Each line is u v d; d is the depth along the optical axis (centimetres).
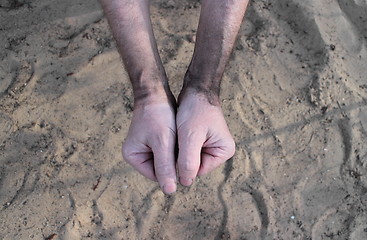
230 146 76
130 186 102
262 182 103
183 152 73
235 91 110
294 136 107
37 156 103
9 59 112
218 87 79
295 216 101
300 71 113
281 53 114
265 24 117
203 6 78
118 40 78
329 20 117
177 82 111
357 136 107
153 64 77
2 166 103
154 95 76
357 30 118
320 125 108
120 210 100
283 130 107
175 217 100
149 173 78
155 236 99
